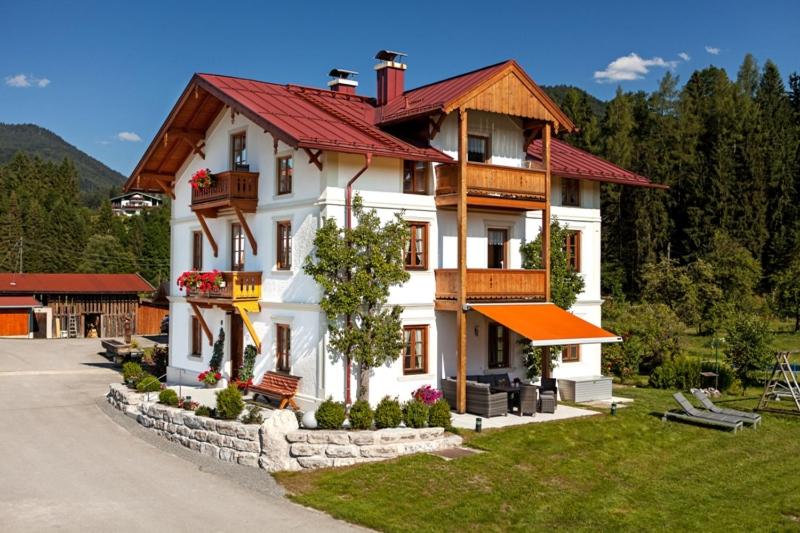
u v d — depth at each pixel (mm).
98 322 63938
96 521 15359
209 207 30672
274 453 19344
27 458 20438
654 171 76312
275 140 26047
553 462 20562
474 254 29938
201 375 30859
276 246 28469
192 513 15961
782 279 57781
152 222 115000
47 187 144875
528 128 30609
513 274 28250
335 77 34156
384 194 27109
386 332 25875
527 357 31125
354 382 26250
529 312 27453
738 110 83750
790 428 25281
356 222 26281
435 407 21750
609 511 17250
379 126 29328
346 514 16000
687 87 97688
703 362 34750
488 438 22328
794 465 21438
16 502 16547
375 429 20609
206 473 19125
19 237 104562
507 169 28047
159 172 35781
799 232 69812
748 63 102688
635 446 22781
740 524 16875
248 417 21312
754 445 23281
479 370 29469
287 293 27703
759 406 27578
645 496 18562
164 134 32656
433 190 28312
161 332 59219
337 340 25594
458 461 19844
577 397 28984
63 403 29031
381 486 17859
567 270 32594
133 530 14875
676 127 84312
